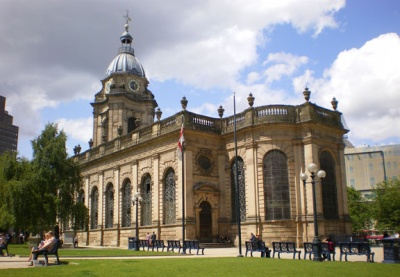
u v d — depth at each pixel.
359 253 23.39
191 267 19.05
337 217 41.78
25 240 69.38
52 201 44.03
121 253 32.09
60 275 15.78
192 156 42.38
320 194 39.28
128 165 51.38
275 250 27.16
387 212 61.34
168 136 44.22
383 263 21.73
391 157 108.81
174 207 43.16
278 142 40.56
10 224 43.62
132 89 65.38
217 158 44.56
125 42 69.81
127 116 63.56
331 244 24.75
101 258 26.75
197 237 41.03
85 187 60.38
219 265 20.11
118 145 53.56
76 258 26.84
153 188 45.94
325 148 41.62
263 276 15.51
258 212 39.78
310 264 20.86
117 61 67.50
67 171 46.56
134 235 48.22
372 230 77.62
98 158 56.78
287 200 39.59
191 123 42.97
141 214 47.97
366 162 110.38
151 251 35.31
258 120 41.53
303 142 40.44
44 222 44.31
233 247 40.25
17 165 47.97
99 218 55.75
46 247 21.45
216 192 43.31
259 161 40.69
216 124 45.25
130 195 50.66
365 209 73.62
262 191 40.03
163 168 45.00
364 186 109.06
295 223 38.94
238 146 43.00
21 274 16.12
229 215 42.97
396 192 62.00
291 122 40.72
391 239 22.22
